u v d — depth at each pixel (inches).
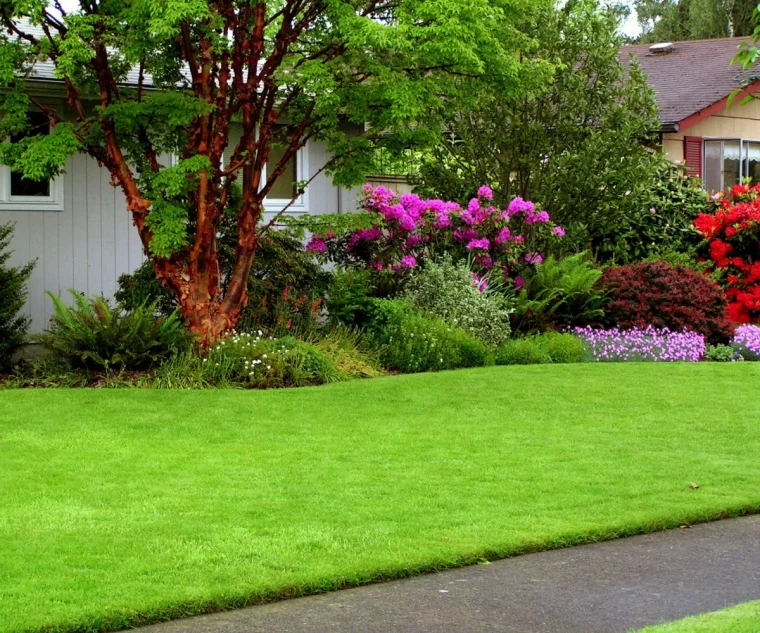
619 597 205.9
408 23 414.3
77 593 198.8
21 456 308.0
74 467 296.4
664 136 806.5
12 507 255.9
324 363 462.9
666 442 342.3
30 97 447.2
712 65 886.4
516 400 408.2
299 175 635.5
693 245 717.3
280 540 233.3
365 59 434.6
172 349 448.1
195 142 455.8
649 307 588.7
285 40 447.5
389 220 570.9
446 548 229.3
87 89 478.6
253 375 439.8
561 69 630.5
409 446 330.0
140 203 450.3
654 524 252.7
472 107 494.6
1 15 422.3
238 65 452.4
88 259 561.9
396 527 244.4
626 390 432.1
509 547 232.2
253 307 510.3
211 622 192.1
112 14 421.7
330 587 209.5
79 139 441.1
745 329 601.0
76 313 453.4
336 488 278.4
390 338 510.3
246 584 205.5
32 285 546.0
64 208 554.6
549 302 594.9
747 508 268.7
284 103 466.6
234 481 283.9
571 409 393.7
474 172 684.1
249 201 467.8
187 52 447.8
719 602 203.5
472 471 299.3
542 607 200.1
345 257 584.1
